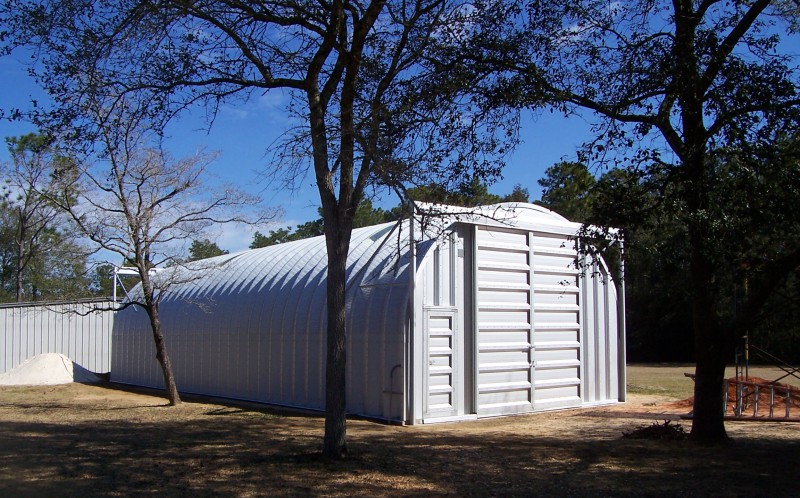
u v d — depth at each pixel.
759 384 15.21
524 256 16.53
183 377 22.62
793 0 11.11
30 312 30.00
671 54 10.21
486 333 15.63
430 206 11.02
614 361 18.50
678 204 9.52
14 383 26.17
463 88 10.72
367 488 8.60
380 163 9.97
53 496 8.29
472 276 15.41
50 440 12.59
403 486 8.71
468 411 15.12
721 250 9.47
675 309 38.94
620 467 9.91
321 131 10.45
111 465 10.13
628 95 10.56
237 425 14.45
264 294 19.52
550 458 10.57
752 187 9.26
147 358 25.44
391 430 13.46
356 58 10.44
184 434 13.22
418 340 14.35
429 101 10.68
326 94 10.85
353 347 15.73
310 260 19.16
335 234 10.24
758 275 10.66
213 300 21.59
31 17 10.35
